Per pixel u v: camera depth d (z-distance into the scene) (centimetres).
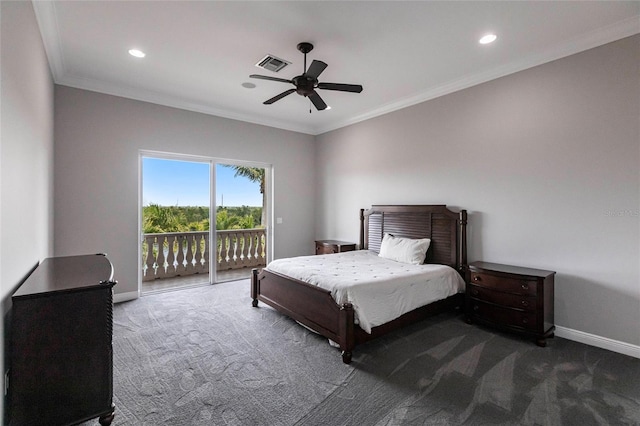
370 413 190
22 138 197
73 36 283
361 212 508
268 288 369
